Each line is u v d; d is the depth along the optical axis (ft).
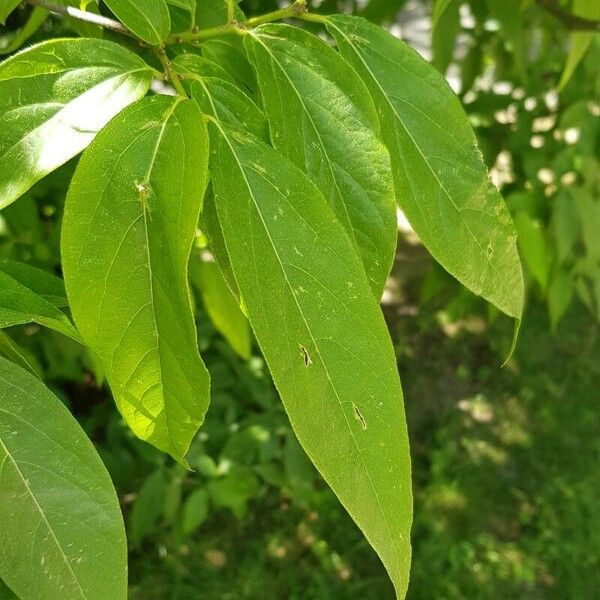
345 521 3.33
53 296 0.76
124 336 0.59
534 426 3.84
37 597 0.53
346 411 0.56
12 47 1.11
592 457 3.71
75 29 1.04
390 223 0.68
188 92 0.70
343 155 0.68
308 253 0.59
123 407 0.60
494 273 0.74
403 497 0.57
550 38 2.57
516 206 2.45
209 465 2.93
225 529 3.28
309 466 3.07
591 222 2.34
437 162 0.74
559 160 2.47
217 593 3.07
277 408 3.18
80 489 0.55
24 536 0.53
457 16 1.94
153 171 0.58
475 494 3.51
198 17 0.84
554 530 3.37
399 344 4.21
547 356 4.15
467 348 4.19
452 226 0.73
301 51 0.72
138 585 3.04
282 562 3.19
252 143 0.62
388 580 3.17
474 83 2.71
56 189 2.03
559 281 2.50
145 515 2.83
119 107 0.63
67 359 2.48
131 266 0.58
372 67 0.75
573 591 3.18
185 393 0.59
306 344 0.57
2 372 0.56
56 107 0.61
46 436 0.55
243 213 0.59
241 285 0.57
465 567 3.22
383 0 2.12
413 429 3.83
